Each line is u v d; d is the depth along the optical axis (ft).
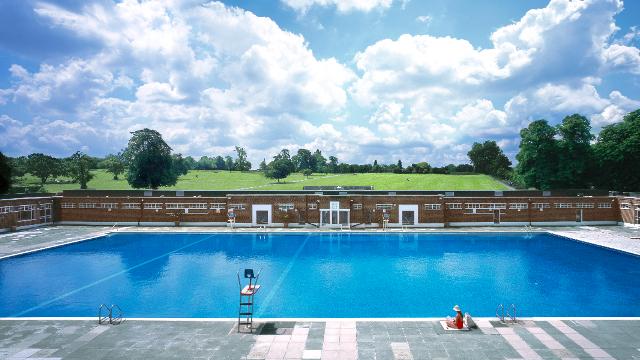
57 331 57.62
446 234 150.82
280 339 54.80
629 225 163.63
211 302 74.18
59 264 104.17
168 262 106.32
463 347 51.75
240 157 652.89
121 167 472.85
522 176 234.38
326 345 52.75
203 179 508.94
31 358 48.93
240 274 94.12
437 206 165.89
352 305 72.38
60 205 175.01
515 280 88.43
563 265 102.27
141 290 81.71
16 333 56.85
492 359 48.34
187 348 51.88
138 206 172.04
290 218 166.71
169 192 185.16
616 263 104.32
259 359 48.75
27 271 96.89
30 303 73.82
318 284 85.76
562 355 49.26
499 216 168.55
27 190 330.95
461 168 488.02
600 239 133.18
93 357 49.24
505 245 130.11
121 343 53.47
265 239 141.59
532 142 225.15
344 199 165.48
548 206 169.17
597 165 222.48
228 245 130.62
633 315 66.13
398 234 150.71
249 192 183.42
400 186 381.81
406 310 69.77
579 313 67.41
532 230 153.79
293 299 75.82
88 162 395.96
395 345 52.60
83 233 148.77
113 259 109.91
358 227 164.66
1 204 148.25
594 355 49.21
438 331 57.16
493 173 448.24
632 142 207.62
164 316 67.00
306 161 632.79
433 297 76.84
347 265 102.89
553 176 221.25
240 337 55.52
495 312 68.33
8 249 118.11
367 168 563.48
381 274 93.81
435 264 103.76
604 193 183.73
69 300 75.51
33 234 146.51
